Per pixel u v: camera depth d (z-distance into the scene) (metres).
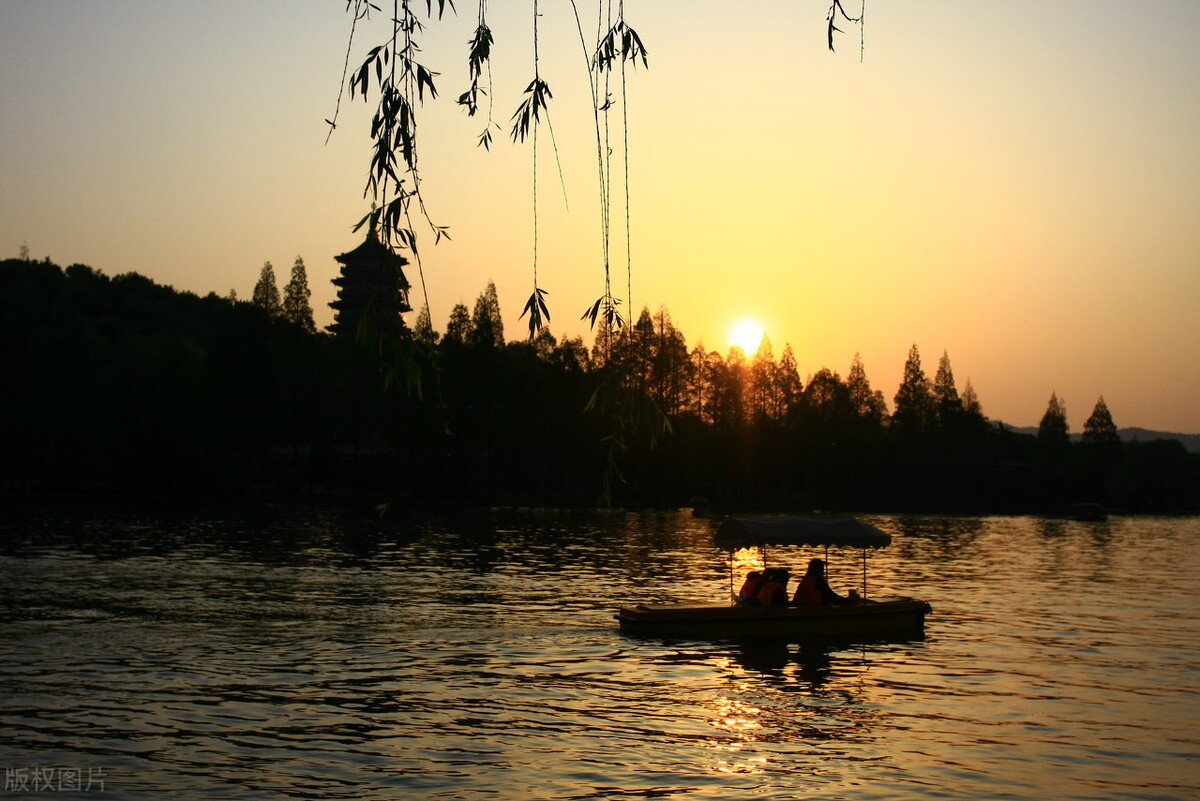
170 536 56.47
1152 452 145.00
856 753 16.64
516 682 21.23
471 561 47.12
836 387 118.56
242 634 26.09
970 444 125.44
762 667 23.22
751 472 115.62
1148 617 33.25
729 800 14.30
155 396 98.69
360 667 22.39
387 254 9.41
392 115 9.57
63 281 163.88
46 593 33.06
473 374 90.94
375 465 92.81
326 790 14.38
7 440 94.69
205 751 16.03
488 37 10.33
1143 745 17.33
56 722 17.47
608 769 15.53
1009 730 18.17
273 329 95.44
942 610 34.25
